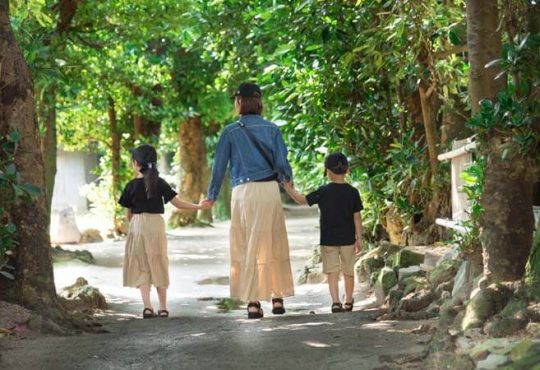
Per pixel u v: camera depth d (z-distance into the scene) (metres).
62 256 18.14
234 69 19.39
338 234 10.31
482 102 6.91
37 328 7.90
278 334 7.48
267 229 9.35
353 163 13.23
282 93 13.76
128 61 23.73
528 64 6.80
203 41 20.19
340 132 13.17
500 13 7.55
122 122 28.73
